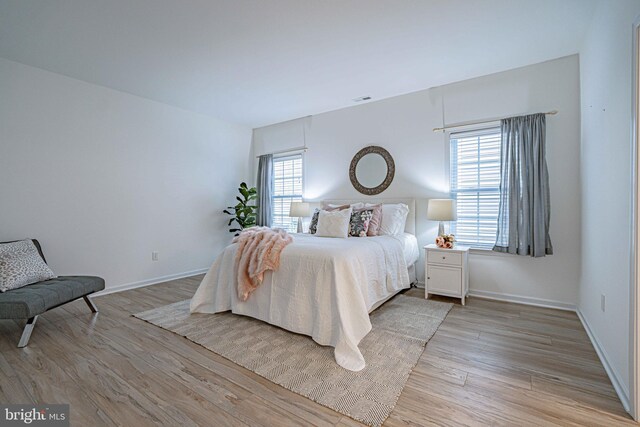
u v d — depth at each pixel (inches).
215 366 78.0
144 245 161.3
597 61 88.7
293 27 96.5
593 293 92.4
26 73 122.0
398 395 65.5
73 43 105.9
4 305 85.0
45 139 127.2
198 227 188.4
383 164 163.0
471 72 130.3
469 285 137.1
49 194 128.5
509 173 124.9
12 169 119.0
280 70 127.4
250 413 60.4
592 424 56.8
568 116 116.6
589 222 98.8
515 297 127.6
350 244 107.2
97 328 102.4
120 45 107.3
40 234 126.0
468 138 140.3
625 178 66.3
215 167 198.2
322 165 187.6
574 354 82.9
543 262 122.1
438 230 142.9
